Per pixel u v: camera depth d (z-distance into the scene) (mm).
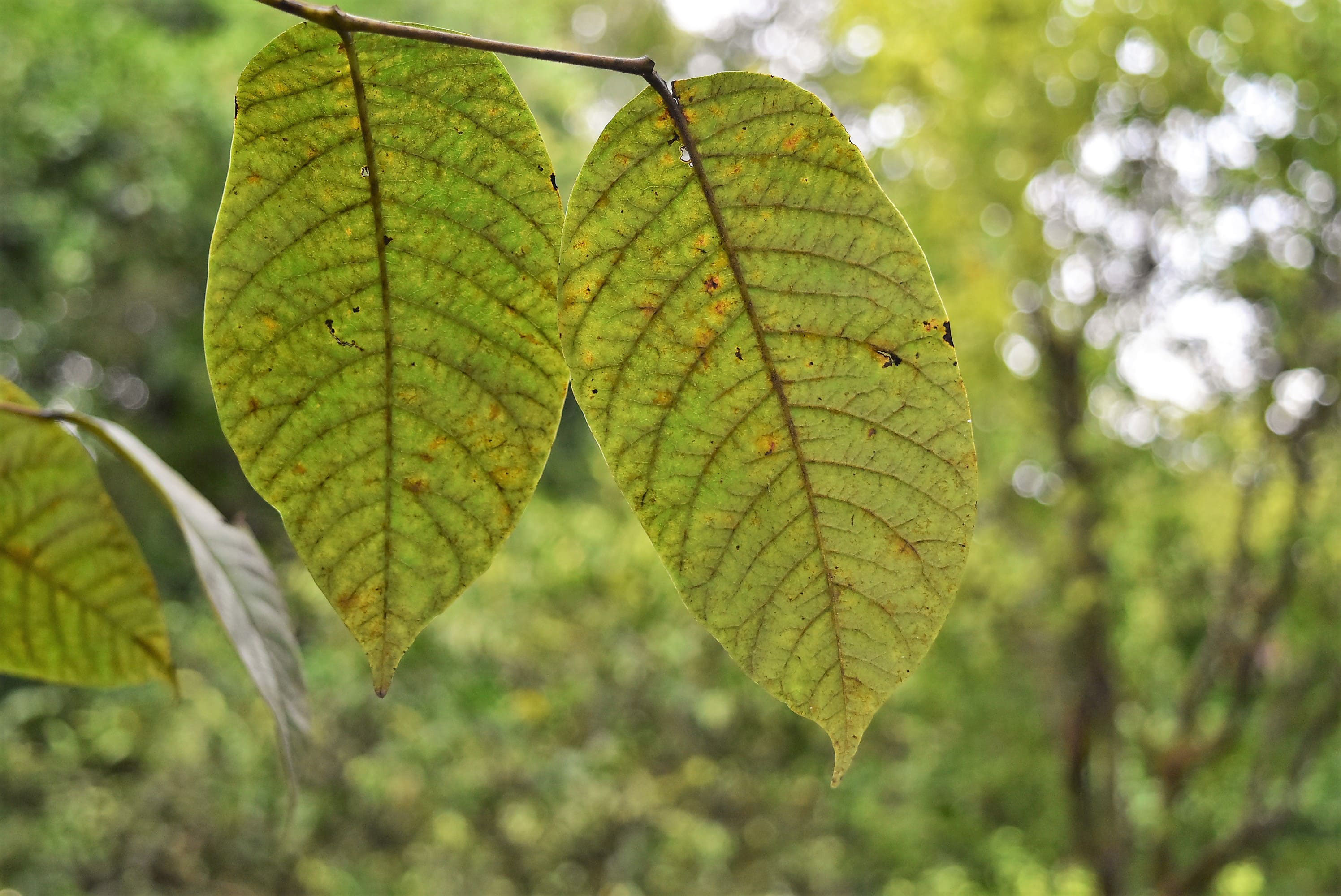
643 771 5797
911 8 4996
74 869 5375
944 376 418
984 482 5242
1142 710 5402
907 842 5746
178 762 5434
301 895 5586
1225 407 4715
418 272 438
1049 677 5156
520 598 5020
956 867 5629
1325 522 4641
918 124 5160
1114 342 4762
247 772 5289
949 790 5555
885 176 5215
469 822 5387
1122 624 5098
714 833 5539
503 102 421
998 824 5793
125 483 7277
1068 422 4812
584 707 5512
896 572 426
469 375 448
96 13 6141
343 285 436
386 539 455
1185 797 5215
